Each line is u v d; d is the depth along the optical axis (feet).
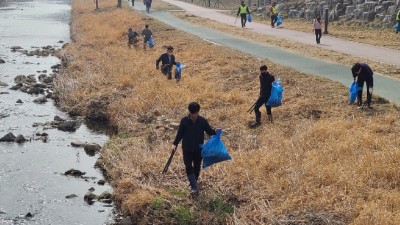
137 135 46.85
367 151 34.88
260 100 44.16
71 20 158.81
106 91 60.90
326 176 31.81
